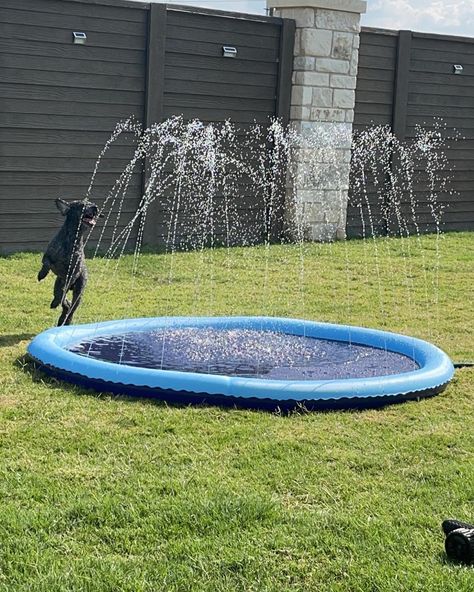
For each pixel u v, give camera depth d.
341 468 4.98
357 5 14.45
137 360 6.92
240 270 11.65
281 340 7.78
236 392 5.91
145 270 11.27
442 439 5.55
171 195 13.30
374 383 6.18
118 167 12.77
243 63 13.83
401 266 12.53
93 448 5.09
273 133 14.33
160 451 5.09
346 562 3.93
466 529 4.03
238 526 4.20
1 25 11.46
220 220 13.91
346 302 9.97
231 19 13.54
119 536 4.06
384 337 7.70
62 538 4.03
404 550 4.07
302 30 14.17
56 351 6.51
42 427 5.39
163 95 13.03
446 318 9.39
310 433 5.52
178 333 7.77
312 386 6.00
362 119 15.54
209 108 13.59
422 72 16.14
